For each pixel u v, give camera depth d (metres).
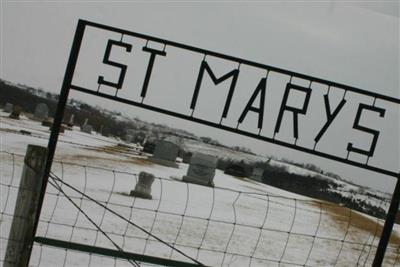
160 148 26.98
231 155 46.19
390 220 3.44
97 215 11.95
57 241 3.35
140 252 9.62
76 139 32.41
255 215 17.84
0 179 14.38
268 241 14.07
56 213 11.33
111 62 3.42
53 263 7.77
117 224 11.48
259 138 3.41
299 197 33.28
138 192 15.23
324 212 23.30
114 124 45.91
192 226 13.40
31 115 40.81
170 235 11.73
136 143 45.69
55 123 3.33
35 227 3.25
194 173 22.62
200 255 10.73
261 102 3.37
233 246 12.41
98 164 21.06
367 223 22.78
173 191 18.52
